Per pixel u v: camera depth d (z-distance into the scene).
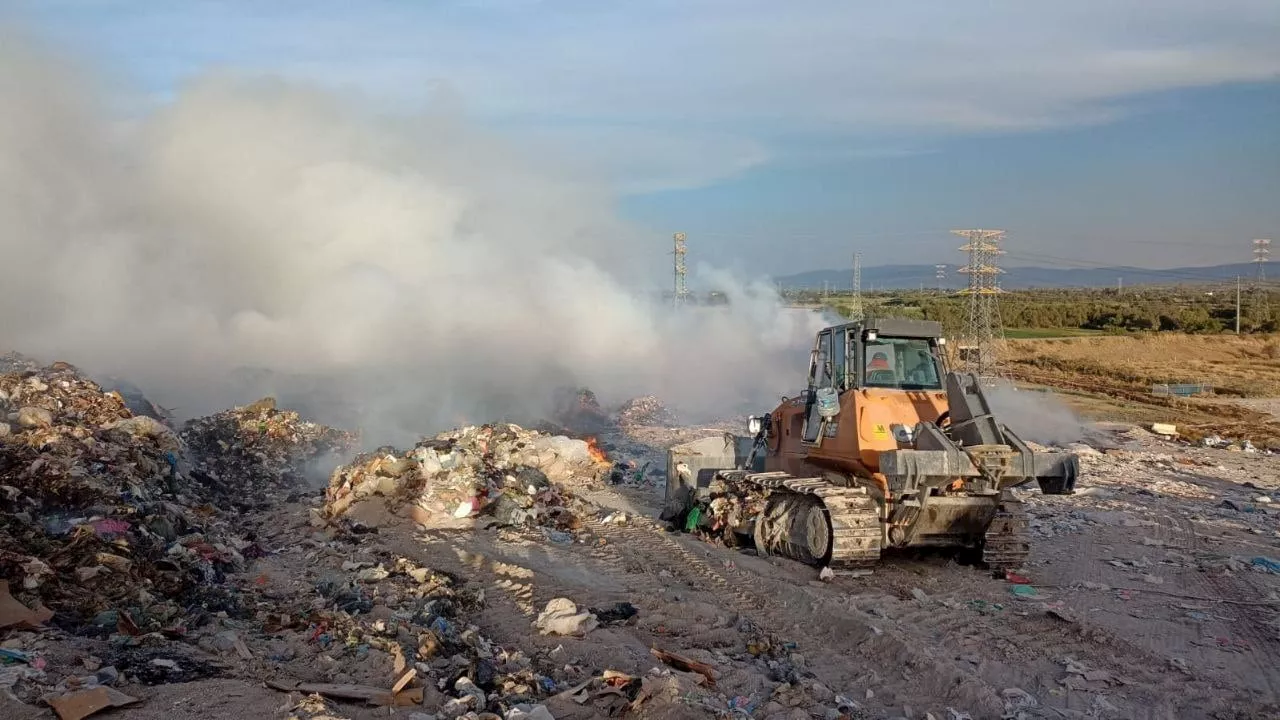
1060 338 61.88
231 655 6.21
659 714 5.70
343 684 5.84
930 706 6.22
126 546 7.82
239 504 13.90
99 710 4.92
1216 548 11.53
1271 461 21.06
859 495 9.80
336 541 11.04
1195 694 6.51
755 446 12.81
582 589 8.95
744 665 6.96
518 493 13.05
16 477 8.87
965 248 48.12
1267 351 55.19
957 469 9.19
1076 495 15.56
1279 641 7.77
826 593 8.97
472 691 5.80
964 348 45.66
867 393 10.19
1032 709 6.18
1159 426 26.09
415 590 8.56
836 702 6.16
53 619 6.41
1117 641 7.63
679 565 10.25
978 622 8.13
